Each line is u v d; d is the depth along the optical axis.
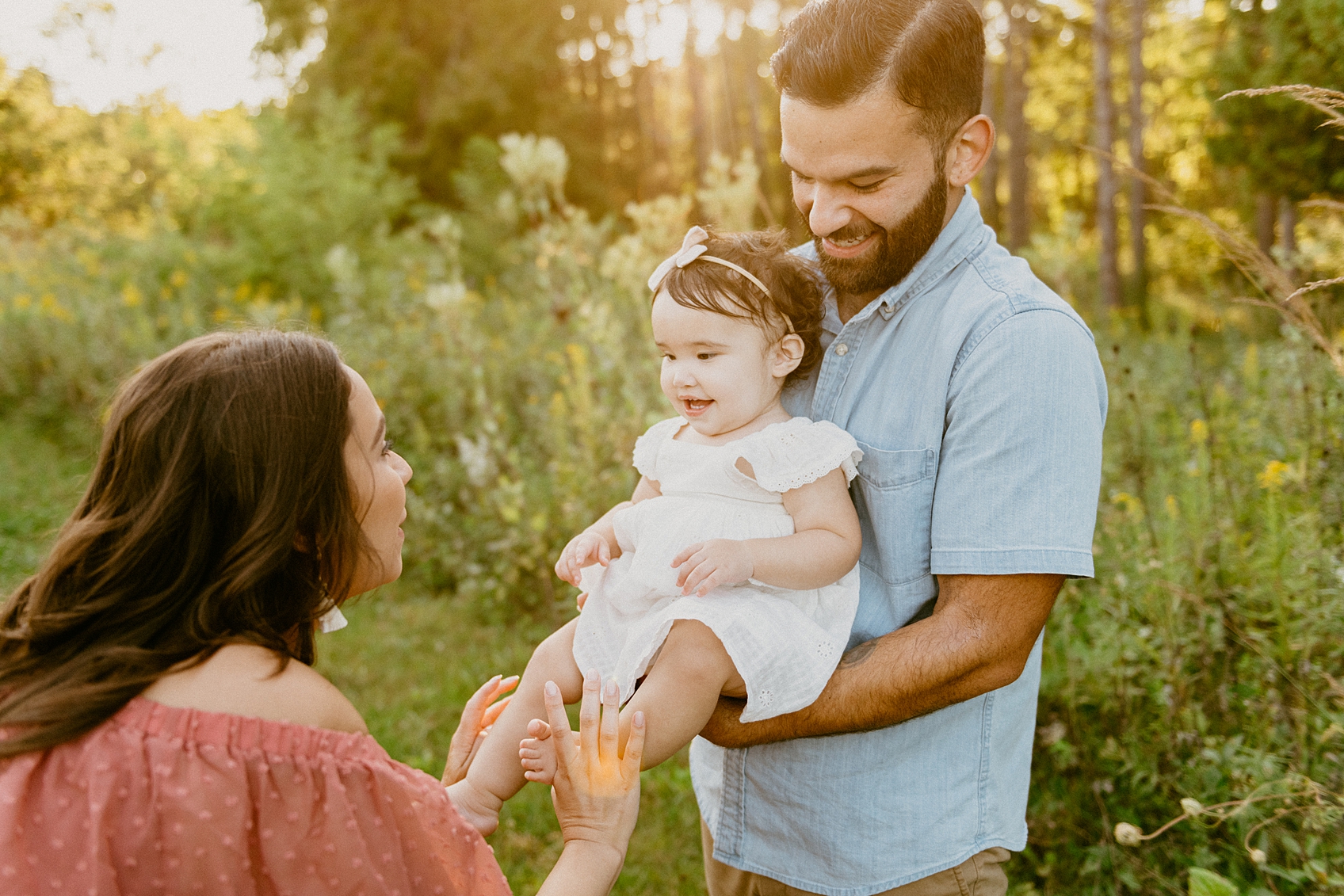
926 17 1.36
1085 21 16.94
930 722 1.52
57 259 10.53
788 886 1.63
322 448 1.21
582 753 1.31
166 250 10.25
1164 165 15.52
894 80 1.35
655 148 22.89
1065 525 1.37
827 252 1.50
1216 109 7.97
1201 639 2.55
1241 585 2.67
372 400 1.31
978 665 1.39
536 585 4.89
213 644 1.13
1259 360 3.78
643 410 4.48
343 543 1.24
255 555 1.15
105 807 1.02
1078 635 2.91
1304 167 7.33
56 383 8.24
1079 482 1.39
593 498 4.59
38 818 1.03
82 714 1.05
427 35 17.12
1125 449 3.32
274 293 10.30
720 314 1.58
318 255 10.31
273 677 1.13
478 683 4.25
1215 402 3.40
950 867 1.53
